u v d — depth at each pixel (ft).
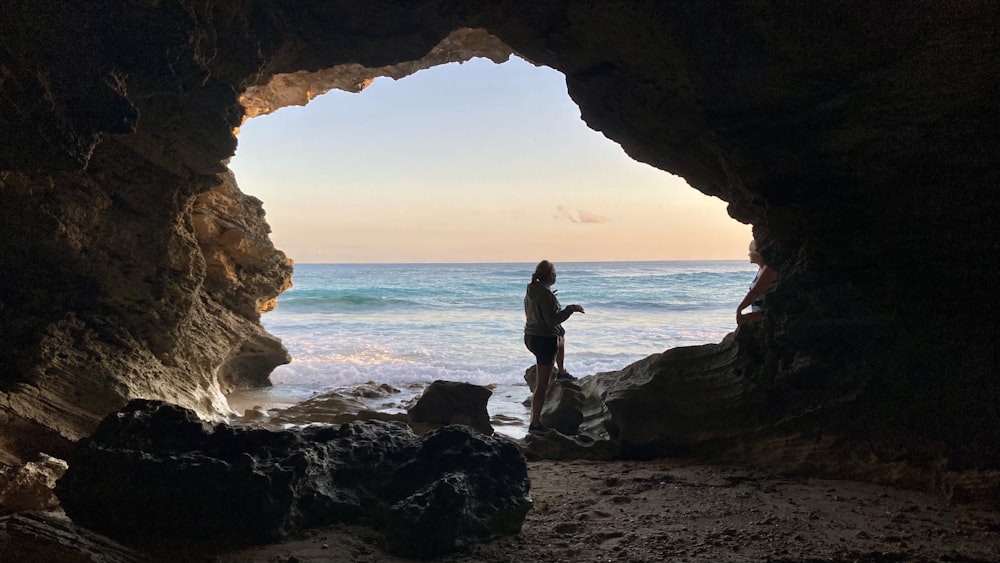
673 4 20.99
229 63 24.35
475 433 15.80
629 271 219.41
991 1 17.47
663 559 13.09
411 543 12.98
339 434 16.01
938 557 13.20
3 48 20.04
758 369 22.26
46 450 20.77
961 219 19.39
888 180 19.93
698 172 26.14
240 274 41.81
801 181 21.12
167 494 13.20
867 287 20.74
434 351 62.23
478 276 213.87
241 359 42.80
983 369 19.08
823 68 20.13
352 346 65.62
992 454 18.03
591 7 21.97
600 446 24.03
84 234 24.81
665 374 24.07
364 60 25.59
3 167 21.90
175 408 14.83
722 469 21.33
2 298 23.31
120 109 21.53
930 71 18.74
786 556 13.17
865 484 19.24
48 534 11.63
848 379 20.45
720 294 127.13
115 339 26.20
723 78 21.56
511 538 14.26
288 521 13.56
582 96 25.79
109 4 20.80
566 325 84.02
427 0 23.16
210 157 26.45
